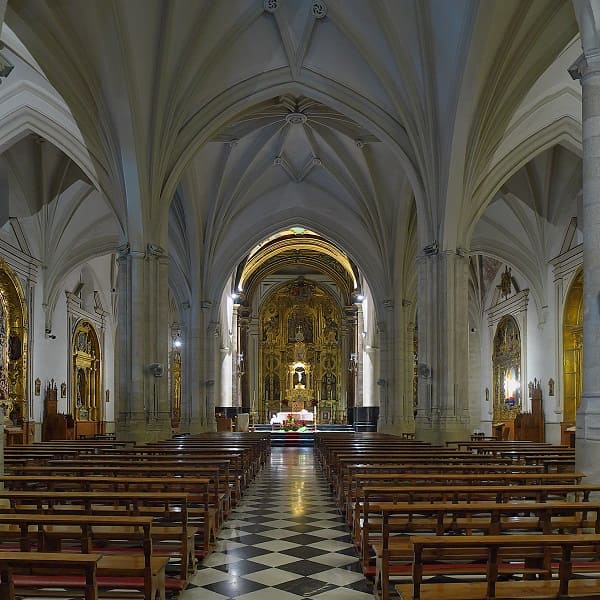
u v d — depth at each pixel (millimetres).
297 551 8227
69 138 17609
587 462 8375
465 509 5355
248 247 28078
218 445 15477
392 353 26656
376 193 25328
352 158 24719
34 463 11867
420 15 15234
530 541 4047
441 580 6500
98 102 15695
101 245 25938
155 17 15375
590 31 8945
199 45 16844
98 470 8586
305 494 13828
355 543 8281
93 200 24469
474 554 5355
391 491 6621
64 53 14820
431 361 17016
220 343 37656
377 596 6105
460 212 16812
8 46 14945
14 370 22625
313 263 47938
